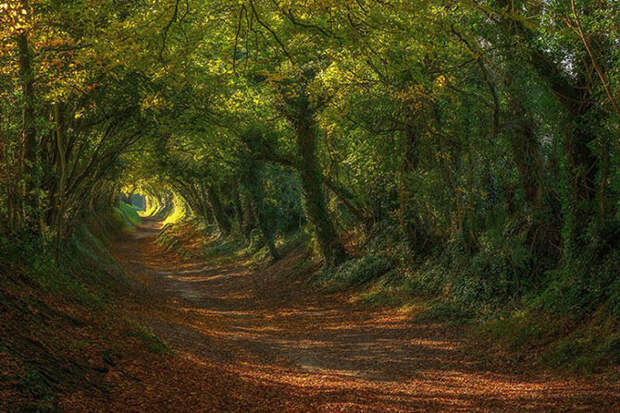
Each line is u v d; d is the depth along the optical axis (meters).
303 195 28.41
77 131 16.94
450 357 13.69
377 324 18.70
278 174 34.09
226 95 19.41
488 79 14.60
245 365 12.92
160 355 10.96
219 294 30.09
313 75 22.25
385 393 10.49
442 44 12.16
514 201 17.44
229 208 52.97
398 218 23.34
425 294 19.95
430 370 12.62
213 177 35.31
